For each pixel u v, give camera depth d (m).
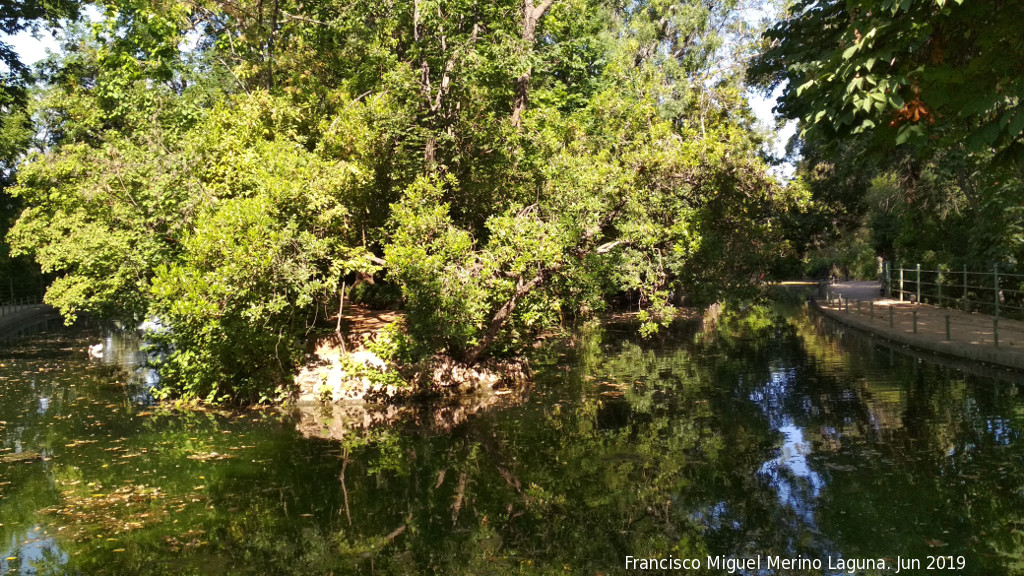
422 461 9.14
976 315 22.84
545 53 16.73
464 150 14.59
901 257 31.95
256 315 11.62
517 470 8.57
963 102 6.57
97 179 16.70
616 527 6.61
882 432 9.40
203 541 6.53
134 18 17.91
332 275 13.64
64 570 5.88
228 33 19.36
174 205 14.20
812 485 7.41
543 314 14.66
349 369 13.52
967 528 6.13
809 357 17.00
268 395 13.37
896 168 27.91
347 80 16.97
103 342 26.30
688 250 14.50
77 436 11.08
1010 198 20.19
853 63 6.40
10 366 19.84
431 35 14.38
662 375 15.17
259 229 11.73
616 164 14.14
